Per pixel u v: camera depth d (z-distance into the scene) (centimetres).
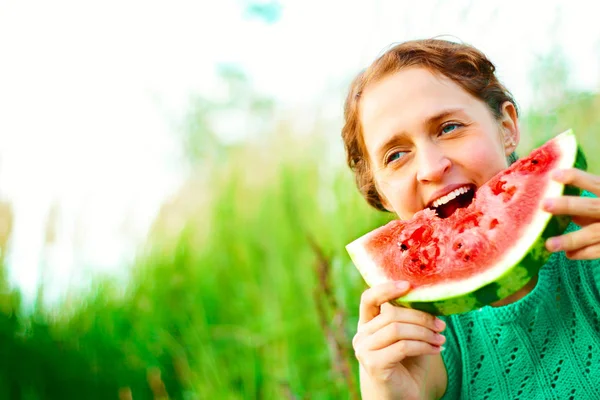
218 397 357
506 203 184
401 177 211
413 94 210
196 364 386
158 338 431
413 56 220
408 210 213
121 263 494
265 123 572
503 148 216
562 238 165
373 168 227
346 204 406
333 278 353
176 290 464
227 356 394
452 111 205
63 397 413
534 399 206
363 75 235
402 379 193
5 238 456
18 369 416
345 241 382
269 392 357
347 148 265
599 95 409
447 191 201
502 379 212
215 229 496
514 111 234
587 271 206
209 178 552
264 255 457
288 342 376
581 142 407
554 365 205
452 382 223
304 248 416
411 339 183
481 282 175
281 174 486
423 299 180
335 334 318
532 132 411
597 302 202
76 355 428
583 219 167
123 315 459
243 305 435
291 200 454
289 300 398
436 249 189
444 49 227
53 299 461
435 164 198
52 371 420
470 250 182
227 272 464
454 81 214
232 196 516
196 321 416
